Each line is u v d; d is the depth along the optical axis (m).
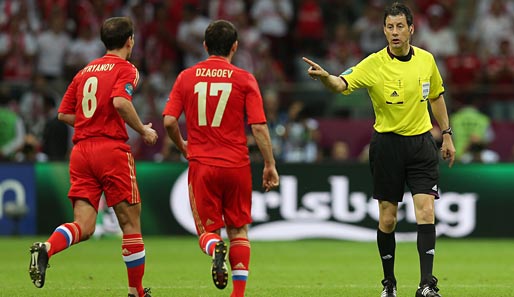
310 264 44.38
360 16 85.56
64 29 75.12
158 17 76.75
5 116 63.88
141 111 66.00
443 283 36.50
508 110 67.12
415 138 29.30
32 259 25.94
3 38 74.50
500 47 73.44
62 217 58.06
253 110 26.84
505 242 56.34
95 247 52.66
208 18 79.00
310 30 80.25
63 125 61.84
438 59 74.94
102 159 27.64
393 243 30.30
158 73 73.69
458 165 57.72
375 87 29.44
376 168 29.75
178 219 57.78
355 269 42.06
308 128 64.38
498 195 57.53
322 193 57.66
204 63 27.44
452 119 65.62
